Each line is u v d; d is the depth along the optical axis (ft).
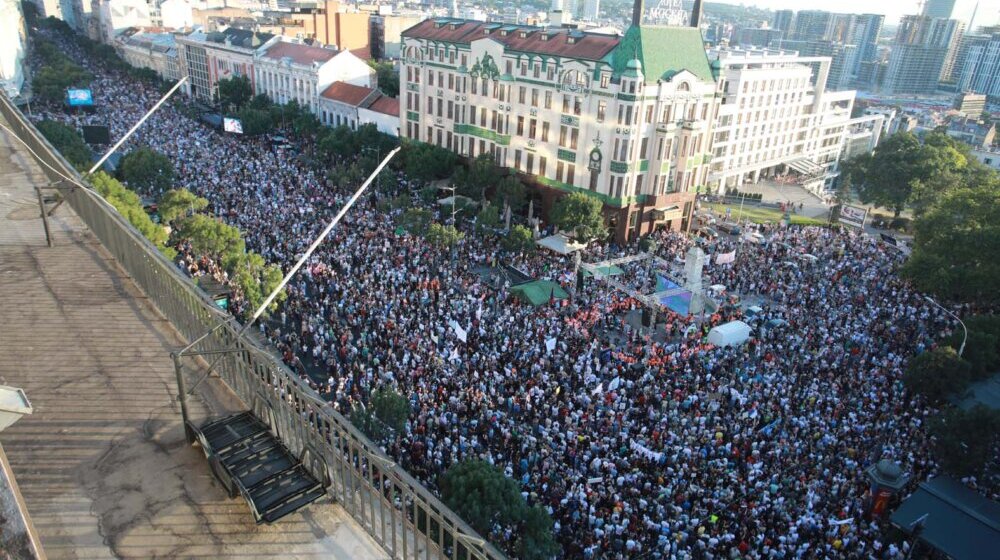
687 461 99.81
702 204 319.68
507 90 244.83
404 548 29.55
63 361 44.42
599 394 115.03
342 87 335.47
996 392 130.41
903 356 144.05
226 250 146.92
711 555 82.07
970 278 170.19
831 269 195.93
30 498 32.63
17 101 336.90
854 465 103.14
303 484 33.04
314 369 124.98
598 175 223.71
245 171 244.42
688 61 223.71
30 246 63.21
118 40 557.74
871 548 88.99
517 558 73.61
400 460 94.17
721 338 142.72
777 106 379.76
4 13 387.34
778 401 118.32
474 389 113.09
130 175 202.59
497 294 158.51
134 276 56.85
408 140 263.90
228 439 35.35
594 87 216.74
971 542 87.86
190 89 453.17
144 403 40.68
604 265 170.81
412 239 187.73
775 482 96.99
